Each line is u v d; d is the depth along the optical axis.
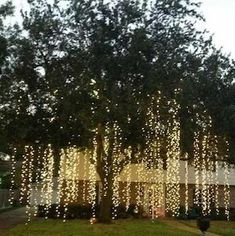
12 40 26.95
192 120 27.73
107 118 25.34
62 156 34.56
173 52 26.95
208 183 38.09
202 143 29.36
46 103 27.05
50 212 34.31
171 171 35.91
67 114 25.94
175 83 26.33
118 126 26.19
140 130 27.16
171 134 27.67
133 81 26.11
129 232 24.20
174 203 36.81
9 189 47.72
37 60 27.36
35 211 36.56
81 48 26.64
